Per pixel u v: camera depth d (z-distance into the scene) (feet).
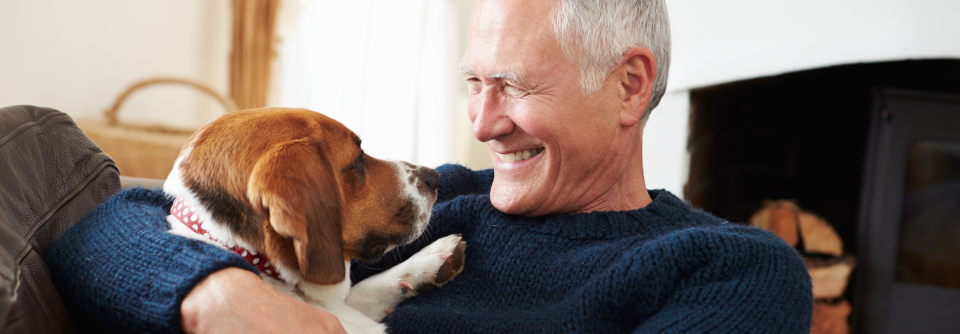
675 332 2.72
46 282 2.81
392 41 17.39
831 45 6.61
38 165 3.45
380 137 17.52
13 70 10.84
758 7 7.07
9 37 10.73
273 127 3.27
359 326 3.33
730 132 8.86
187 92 15.08
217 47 15.92
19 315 2.26
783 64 6.89
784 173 8.71
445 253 3.63
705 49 7.53
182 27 14.79
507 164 3.64
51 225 3.32
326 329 2.56
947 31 6.04
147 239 2.80
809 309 2.91
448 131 18.22
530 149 3.59
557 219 3.56
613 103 3.48
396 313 3.47
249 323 2.43
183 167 3.20
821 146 8.52
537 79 3.32
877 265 7.19
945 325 7.06
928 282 7.19
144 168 9.70
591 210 3.71
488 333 3.11
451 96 18.31
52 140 3.68
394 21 17.37
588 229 3.46
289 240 3.07
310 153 3.10
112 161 4.19
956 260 7.11
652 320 2.89
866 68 7.48
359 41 17.06
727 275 2.96
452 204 3.93
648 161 8.27
